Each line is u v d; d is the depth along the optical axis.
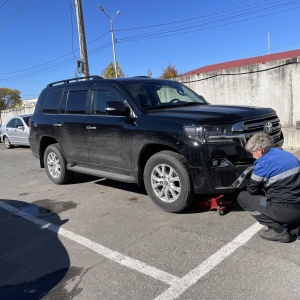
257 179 3.55
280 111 9.48
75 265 3.59
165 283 3.11
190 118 4.38
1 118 27.61
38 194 6.47
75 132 6.11
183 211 4.78
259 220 3.71
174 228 4.27
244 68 9.99
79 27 13.20
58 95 6.82
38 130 7.17
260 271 3.15
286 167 3.40
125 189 6.24
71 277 3.35
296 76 9.01
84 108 6.04
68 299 2.99
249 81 9.95
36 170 9.05
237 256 3.45
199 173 4.25
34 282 3.34
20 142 14.05
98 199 5.77
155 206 5.14
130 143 5.02
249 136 4.30
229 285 2.99
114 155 5.39
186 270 3.29
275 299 2.75
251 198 3.75
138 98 5.21
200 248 3.69
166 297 2.91
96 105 5.80
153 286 3.08
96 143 5.68
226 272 3.19
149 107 5.14
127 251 3.78
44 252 3.96
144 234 4.18
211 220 4.42
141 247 3.85
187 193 4.45
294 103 9.16
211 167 4.18
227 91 10.49
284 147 8.75
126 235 4.20
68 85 6.62
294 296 2.77
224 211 4.59
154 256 3.62
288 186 3.39
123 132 5.11
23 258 3.86
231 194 5.08
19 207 5.77
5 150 14.36
